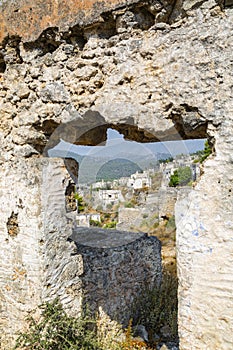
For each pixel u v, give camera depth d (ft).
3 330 11.74
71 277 11.59
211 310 7.43
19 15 10.03
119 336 13.56
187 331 7.75
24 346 10.29
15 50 10.55
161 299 15.47
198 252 7.55
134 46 8.48
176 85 7.88
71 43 9.46
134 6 8.12
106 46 8.95
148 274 16.66
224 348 7.30
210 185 7.43
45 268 10.70
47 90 9.99
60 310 10.55
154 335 13.76
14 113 11.02
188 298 7.72
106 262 13.84
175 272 19.61
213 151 7.53
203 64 7.48
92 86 9.21
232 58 7.15
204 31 7.43
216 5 7.25
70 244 11.65
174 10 7.86
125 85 8.72
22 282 11.10
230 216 7.20
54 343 10.16
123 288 14.84
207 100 7.47
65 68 9.66
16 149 11.07
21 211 11.02
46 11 9.47
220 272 7.32
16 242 11.23
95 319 12.78
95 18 8.63
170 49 7.95
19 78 10.69
